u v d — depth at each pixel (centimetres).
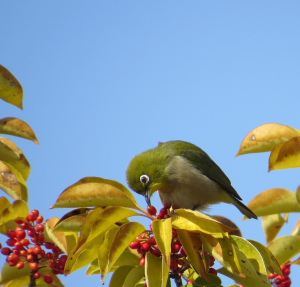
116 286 819
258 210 995
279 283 990
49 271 955
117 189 804
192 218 787
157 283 736
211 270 856
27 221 936
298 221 999
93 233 764
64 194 789
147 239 835
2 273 922
